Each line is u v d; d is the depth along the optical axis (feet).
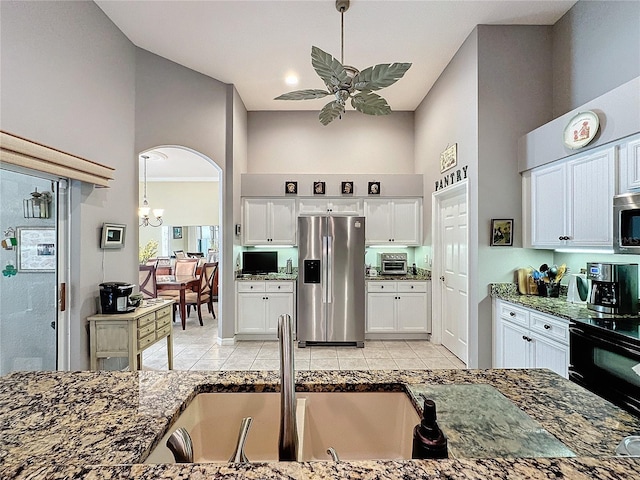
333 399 3.67
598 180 8.01
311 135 17.99
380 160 17.99
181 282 17.92
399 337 15.81
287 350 2.40
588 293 8.77
